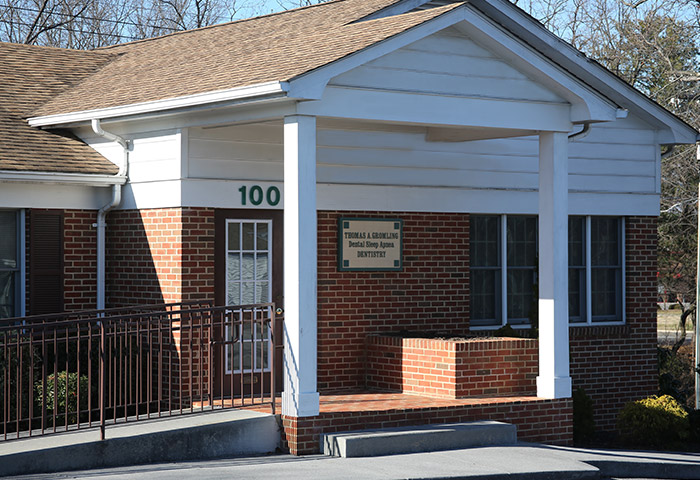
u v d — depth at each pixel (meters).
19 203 13.11
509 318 16.08
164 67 14.84
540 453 11.67
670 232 29.77
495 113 12.66
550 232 13.20
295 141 11.18
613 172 16.97
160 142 13.06
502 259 15.92
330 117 11.57
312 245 11.26
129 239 13.59
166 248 12.98
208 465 10.38
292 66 11.34
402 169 14.70
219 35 16.86
